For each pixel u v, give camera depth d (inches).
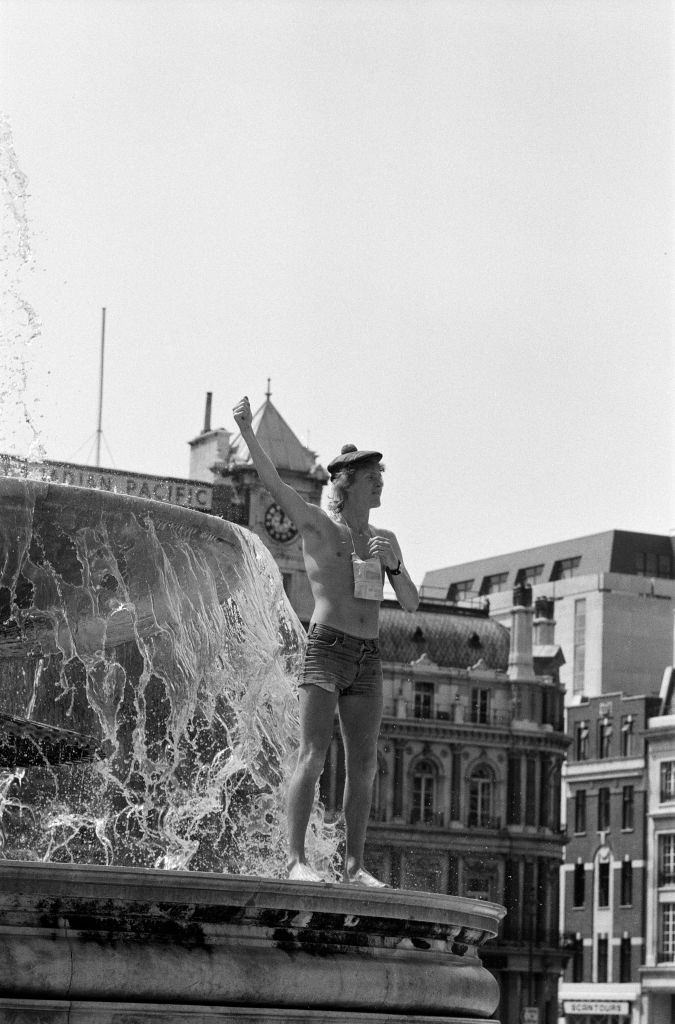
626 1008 4047.7
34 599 516.4
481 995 410.3
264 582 570.6
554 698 3843.5
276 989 360.2
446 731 3710.6
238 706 610.9
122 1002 341.7
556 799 3801.7
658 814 4072.3
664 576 5290.4
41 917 339.3
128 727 627.5
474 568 5644.7
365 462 430.6
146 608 532.1
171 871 346.9
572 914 4247.0
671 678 4151.1
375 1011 381.7
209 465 3427.7
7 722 471.8
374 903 376.8
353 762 422.9
